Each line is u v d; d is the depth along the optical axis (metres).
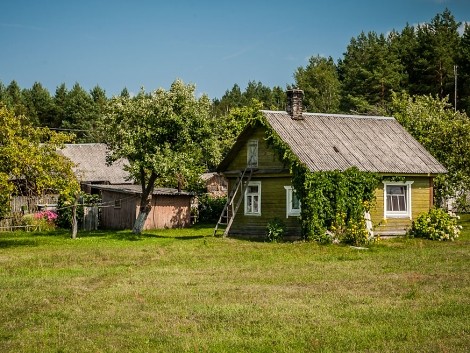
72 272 20.00
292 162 29.83
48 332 11.80
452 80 75.56
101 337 11.38
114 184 52.59
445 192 38.22
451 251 24.30
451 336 11.06
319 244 27.58
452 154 37.91
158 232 38.38
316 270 19.66
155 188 45.62
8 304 14.47
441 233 30.00
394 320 12.34
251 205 34.00
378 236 29.42
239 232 34.47
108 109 34.59
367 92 80.12
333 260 22.42
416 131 40.41
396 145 34.41
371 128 35.50
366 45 100.50
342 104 86.50
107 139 35.22
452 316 12.64
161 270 20.05
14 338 11.46
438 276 17.89
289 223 31.83
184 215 43.28
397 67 80.75
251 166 34.25
